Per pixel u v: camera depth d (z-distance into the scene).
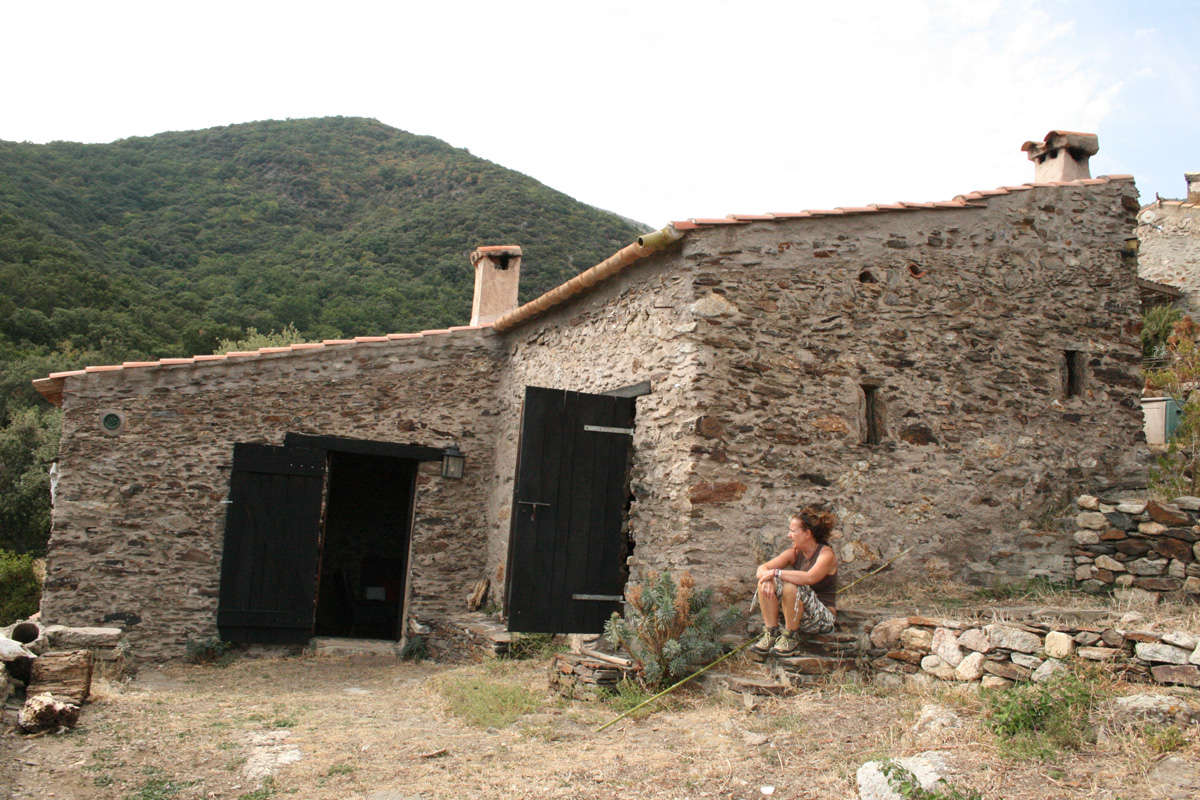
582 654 6.54
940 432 7.54
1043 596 7.04
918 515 7.35
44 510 22.59
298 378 9.86
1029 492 7.75
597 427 7.47
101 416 9.11
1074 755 3.96
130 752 5.02
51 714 5.28
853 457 7.20
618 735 5.12
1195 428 9.57
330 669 8.80
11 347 23.56
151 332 24.83
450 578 10.34
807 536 5.99
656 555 7.00
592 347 8.55
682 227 6.80
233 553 9.26
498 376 10.88
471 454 10.62
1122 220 8.55
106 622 8.88
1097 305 8.31
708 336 6.82
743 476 6.80
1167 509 7.02
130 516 9.09
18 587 14.35
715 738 4.82
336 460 13.47
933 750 4.21
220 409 9.51
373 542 13.48
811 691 5.54
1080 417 8.08
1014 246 8.05
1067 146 8.79
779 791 3.97
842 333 7.29
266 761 4.87
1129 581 7.12
